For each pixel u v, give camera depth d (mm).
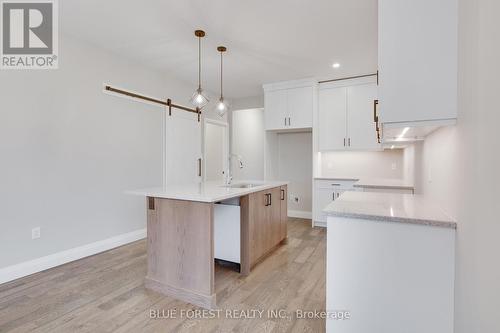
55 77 2922
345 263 1524
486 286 891
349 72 4230
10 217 2590
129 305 2148
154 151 4113
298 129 4836
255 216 2885
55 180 2930
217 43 3193
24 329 1840
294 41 3133
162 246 2354
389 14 1449
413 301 1395
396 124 1456
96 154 3326
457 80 1328
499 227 784
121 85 3613
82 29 2879
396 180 4043
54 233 2920
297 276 2697
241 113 6141
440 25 1366
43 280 2578
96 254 3297
